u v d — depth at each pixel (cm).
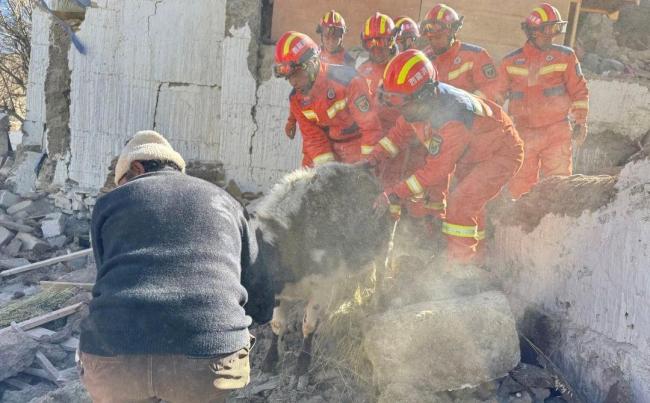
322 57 619
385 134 512
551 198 469
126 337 249
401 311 398
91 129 818
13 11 1280
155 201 271
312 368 415
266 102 758
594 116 758
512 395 393
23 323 525
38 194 840
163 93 802
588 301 412
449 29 566
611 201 397
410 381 375
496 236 533
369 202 419
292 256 377
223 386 263
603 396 385
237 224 288
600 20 898
